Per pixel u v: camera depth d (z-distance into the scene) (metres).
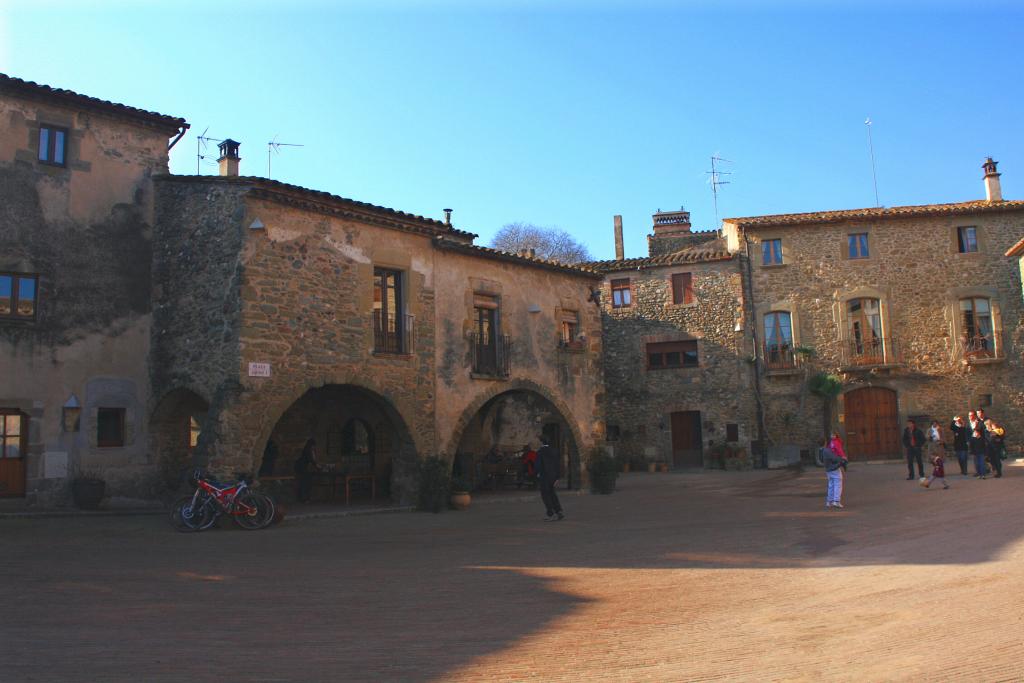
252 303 14.09
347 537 11.98
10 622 6.42
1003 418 27.78
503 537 11.99
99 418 15.62
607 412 30.80
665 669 5.13
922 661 5.07
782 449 28.70
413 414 16.72
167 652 5.58
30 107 15.25
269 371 14.15
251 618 6.68
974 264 28.36
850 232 29.09
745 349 29.27
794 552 9.94
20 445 14.85
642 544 11.03
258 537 11.89
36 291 15.10
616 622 6.54
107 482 15.50
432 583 8.30
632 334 30.84
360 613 6.89
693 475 26.39
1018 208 28.05
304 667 5.24
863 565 8.78
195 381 14.76
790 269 29.33
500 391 18.86
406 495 16.58
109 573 8.66
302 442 18.31
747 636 5.94
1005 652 5.20
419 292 17.19
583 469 20.58
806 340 28.92
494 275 19.14
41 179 15.27
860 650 5.40
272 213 14.62
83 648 5.66
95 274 15.73
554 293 20.75
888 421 28.52
